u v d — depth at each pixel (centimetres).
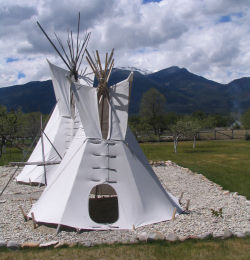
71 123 1325
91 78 1376
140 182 775
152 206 766
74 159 774
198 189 1191
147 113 5353
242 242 638
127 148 795
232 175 1522
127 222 718
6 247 624
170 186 1244
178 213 806
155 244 632
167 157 2281
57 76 1327
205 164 1914
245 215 824
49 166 1287
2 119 2109
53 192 764
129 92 823
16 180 1325
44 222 723
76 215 711
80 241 641
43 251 601
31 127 2781
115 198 1026
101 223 769
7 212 859
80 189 734
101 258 567
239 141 3731
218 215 795
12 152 2567
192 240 651
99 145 774
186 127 2614
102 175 751
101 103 823
